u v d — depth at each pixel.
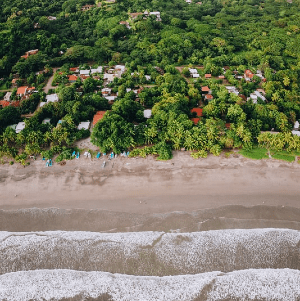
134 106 87.44
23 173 71.12
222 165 72.69
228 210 62.12
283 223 59.72
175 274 50.91
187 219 60.38
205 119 83.44
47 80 106.38
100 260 52.62
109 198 65.06
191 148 75.06
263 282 47.88
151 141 77.44
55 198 65.19
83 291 47.12
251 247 53.81
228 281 48.22
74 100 88.50
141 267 51.62
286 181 68.56
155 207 62.94
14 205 63.69
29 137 74.88
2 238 55.84
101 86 101.62
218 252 53.28
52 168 72.25
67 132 77.50
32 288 47.50
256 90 99.94
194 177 69.69
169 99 88.50
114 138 74.50
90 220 60.41
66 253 53.50
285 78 99.38
